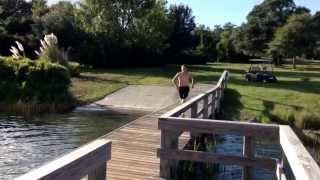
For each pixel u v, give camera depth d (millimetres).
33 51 39844
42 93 21844
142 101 23312
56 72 22391
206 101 14977
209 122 7102
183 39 65500
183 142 10836
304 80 40625
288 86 32906
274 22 78500
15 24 43875
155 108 21469
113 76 33781
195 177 9039
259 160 6980
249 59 84562
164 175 7711
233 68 58094
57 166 3426
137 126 13492
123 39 48562
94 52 43375
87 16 47625
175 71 44344
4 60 22125
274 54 68125
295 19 65875
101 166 4328
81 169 3801
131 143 10852
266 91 28234
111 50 44688
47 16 42656
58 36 41625
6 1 63406
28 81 21875
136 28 50094
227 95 25531
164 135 7520
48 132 15297
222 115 21000
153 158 9297
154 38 50906
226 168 10594
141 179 7691
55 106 20469
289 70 61125
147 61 50844
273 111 20984
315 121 19422
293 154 4277
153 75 36438
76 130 15727
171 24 56094
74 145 13281
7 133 15008
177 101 22984
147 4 50344
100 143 4352
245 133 6914
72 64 31422
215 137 14969
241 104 23219
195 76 38875
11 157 11727
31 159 11547
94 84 28047
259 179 10016
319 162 12750
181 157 7477
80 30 43906
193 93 25500
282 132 5680
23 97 21594
